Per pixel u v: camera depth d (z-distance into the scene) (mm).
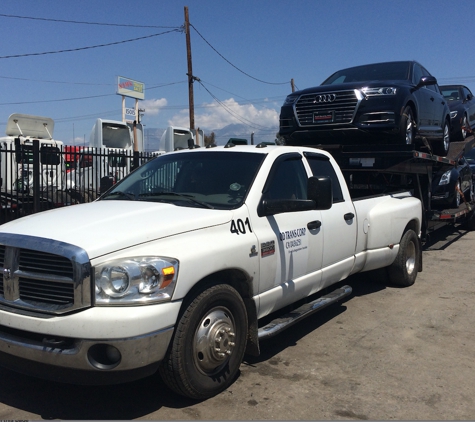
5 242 3590
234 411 3701
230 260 3900
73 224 3715
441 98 10336
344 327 5625
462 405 3848
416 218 7457
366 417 3648
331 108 7973
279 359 4695
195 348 3662
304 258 4871
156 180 5027
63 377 3354
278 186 4789
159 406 3768
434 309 6309
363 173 8633
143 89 27141
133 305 3289
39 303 3430
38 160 9070
